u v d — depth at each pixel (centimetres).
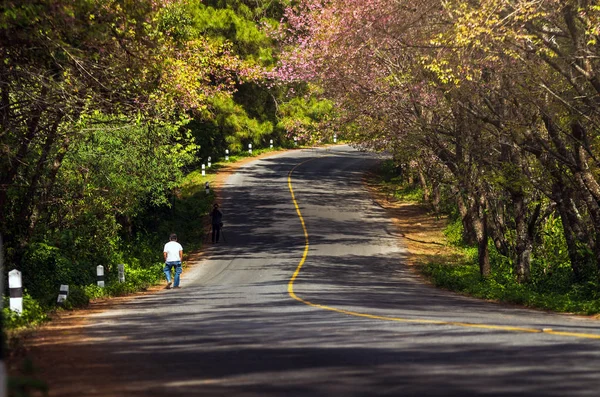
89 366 1354
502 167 4284
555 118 3472
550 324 1998
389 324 1959
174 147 6122
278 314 2427
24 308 2405
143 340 1775
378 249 6444
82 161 4700
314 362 1303
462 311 2609
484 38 2911
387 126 5144
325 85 5356
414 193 9475
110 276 4778
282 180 10325
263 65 9988
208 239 6969
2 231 3734
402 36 3966
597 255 3706
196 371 1250
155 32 3397
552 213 5172
